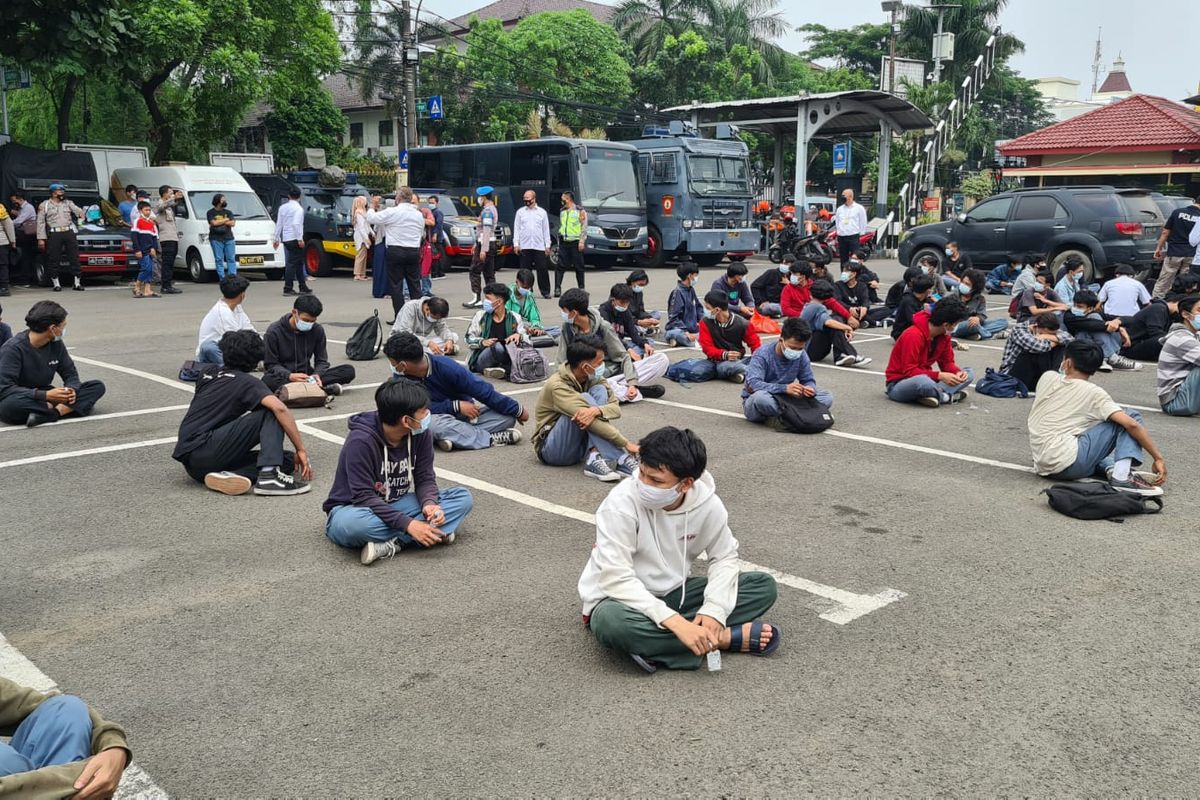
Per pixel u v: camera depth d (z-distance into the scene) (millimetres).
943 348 9023
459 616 4371
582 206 22047
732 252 24422
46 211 18078
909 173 33344
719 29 40094
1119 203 17047
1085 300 10703
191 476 6289
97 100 29906
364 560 4941
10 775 2400
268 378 8406
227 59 22906
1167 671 3883
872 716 3525
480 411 7395
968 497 6168
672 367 9969
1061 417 6371
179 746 3328
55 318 7730
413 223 13047
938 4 39625
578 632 4223
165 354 11297
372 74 36688
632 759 3246
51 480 6379
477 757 3262
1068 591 4680
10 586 4684
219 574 4840
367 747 3324
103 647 4059
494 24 37688
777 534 5457
